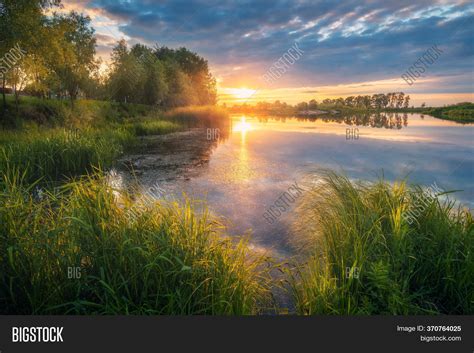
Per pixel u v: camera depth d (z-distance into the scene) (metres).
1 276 2.76
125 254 2.95
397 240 3.43
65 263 2.86
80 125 17.23
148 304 2.69
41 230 3.06
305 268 3.96
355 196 4.44
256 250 4.64
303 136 19.53
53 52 17.89
